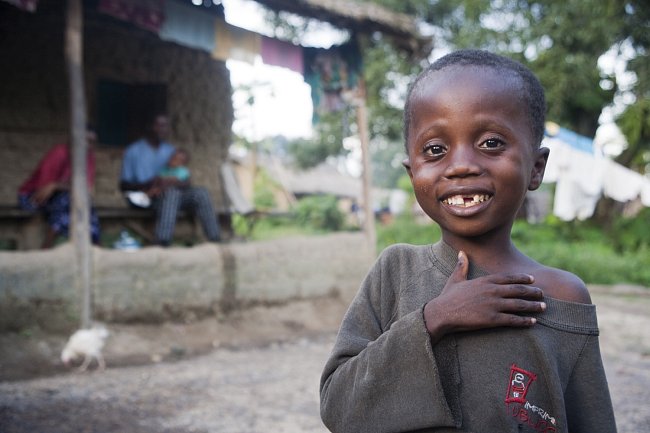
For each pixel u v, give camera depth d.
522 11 14.83
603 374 1.23
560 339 1.21
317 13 7.22
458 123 1.19
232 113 10.04
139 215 8.05
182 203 7.49
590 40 14.11
